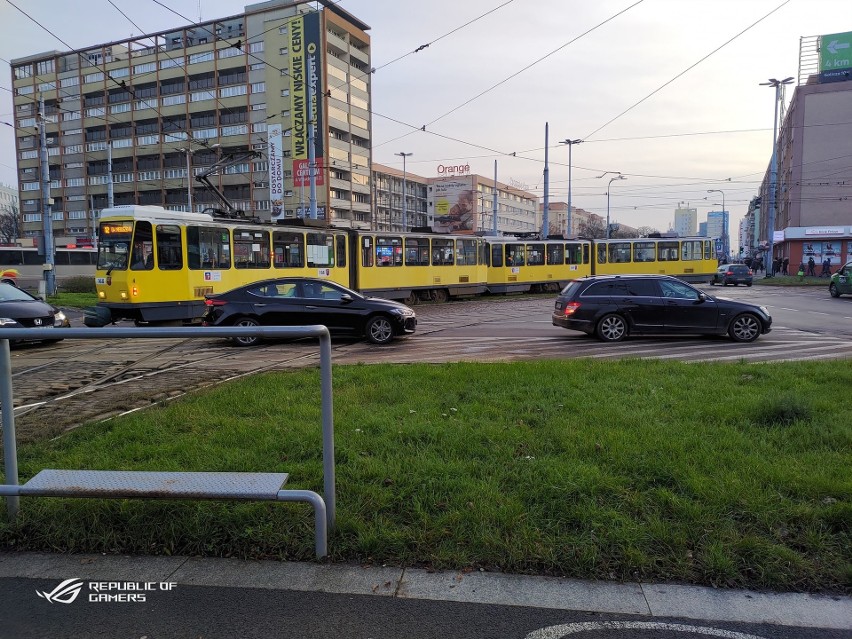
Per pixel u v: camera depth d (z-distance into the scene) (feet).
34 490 11.96
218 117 236.43
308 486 14.06
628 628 9.63
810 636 9.47
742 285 130.62
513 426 18.31
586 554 11.30
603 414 19.51
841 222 178.50
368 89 246.88
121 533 12.42
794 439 17.02
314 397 22.57
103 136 257.96
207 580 11.12
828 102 178.09
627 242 118.42
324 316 42.65
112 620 10.00
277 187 153.79
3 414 12.70
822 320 59.06
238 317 41.88
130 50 248.32
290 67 218.18
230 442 17.24
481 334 50.21
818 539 11.66
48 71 265.95
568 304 45.91
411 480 14.20
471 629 9.64
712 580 10.81
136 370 25.73
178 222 53.36
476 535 11.93
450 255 88.99
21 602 10.53
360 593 10.63
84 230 265.54
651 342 44.68
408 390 23.70
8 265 123.85
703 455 15.49
